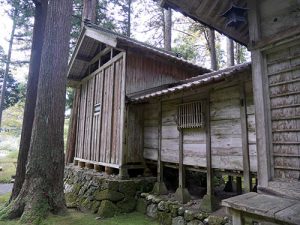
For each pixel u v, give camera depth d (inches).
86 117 358.3
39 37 253.1
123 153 244.2
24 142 231.1
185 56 562.9
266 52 111.3
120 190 221.5
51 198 191.8
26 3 374.9
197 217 162.4
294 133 98.5
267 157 104.7
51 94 204.7
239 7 116.6
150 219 198.2
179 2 122.0
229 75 146.9
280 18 107.1
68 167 348.8
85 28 305.6
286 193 96.1
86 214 209.3
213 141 175.6
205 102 184.5
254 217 85.1
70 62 363.3
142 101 238.7
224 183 269.6
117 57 280.5
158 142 234.7
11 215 184.5
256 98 111.5
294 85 100.3
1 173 462.6
